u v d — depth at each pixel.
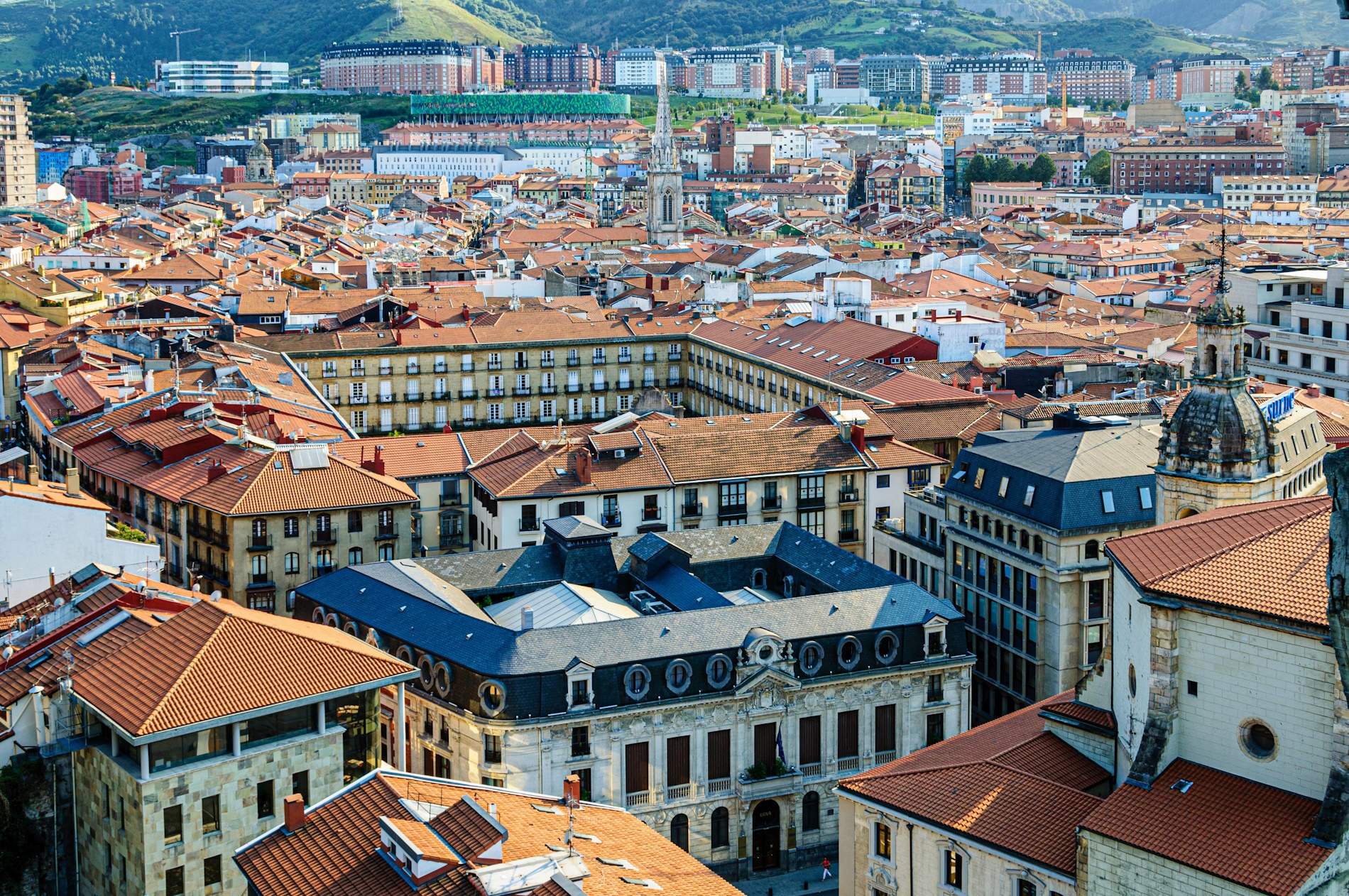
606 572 158.75
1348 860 87.69
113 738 108.81
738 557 162.25
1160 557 100.56
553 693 130.50
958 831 102.50
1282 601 90.50
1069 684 162.62
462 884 84.31
